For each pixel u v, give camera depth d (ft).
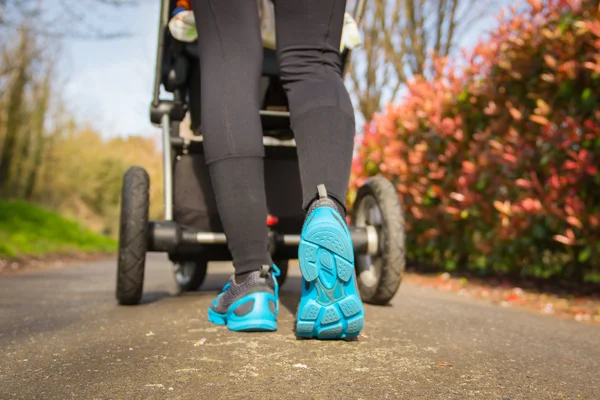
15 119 61.26
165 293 8.13
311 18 4.35
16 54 51.83
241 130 4.27
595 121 8.84
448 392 2.94
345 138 4.18
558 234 9.74
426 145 12.86
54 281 11.60
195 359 3.52
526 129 10.23
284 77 4.43
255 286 4.33
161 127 6.57
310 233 3.82
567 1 8.96
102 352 3.76
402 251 5.93
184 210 6.28
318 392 2.87
